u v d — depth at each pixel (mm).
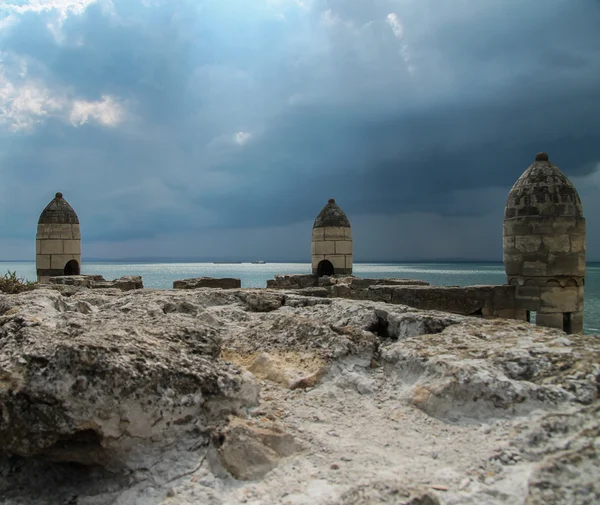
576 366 3520
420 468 2717
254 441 2840
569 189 10930
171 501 2566
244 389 3389
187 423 3086
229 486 2670
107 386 2865
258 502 2500
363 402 3713
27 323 3826
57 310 5426
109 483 2881
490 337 4301
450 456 2850
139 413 2916
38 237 19469
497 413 3244
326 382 4008
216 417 3191
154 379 3016
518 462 2701
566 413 3033
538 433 2854
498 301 11039
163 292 8062
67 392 2803
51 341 3199
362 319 5395
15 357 3002
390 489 2350
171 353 3375
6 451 2832
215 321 5762
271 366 4164
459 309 10898
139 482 2791
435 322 4969
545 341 4074
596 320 22375
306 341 4523
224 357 4559
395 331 5191
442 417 3318
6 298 5508
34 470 2988
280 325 4926
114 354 3039
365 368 4234
